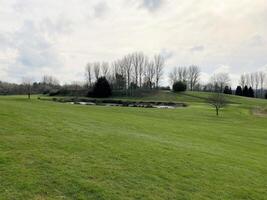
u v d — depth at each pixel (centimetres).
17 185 815
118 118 3050
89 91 10094
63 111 3042
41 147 1199
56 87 12356
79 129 1744
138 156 1259
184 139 2052
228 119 4547
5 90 11588
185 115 4778
